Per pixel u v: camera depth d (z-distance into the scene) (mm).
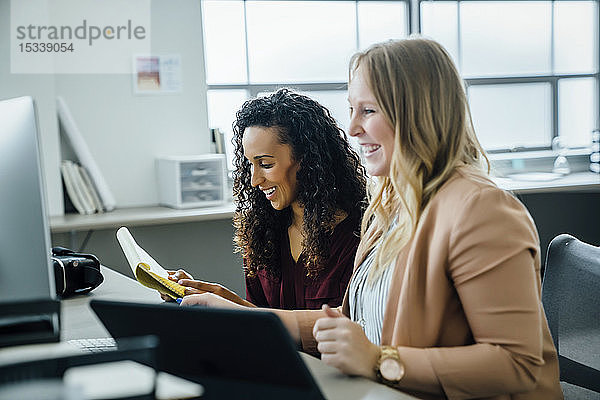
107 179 4293
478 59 5422
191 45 4398
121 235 1907
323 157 1868
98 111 4246
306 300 1928
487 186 1229
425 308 1246
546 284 1510
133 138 4324
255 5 4816
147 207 4309
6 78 3924
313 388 930
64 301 1904
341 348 1160
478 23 5395
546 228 5180
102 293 2006
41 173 1179
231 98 4793
